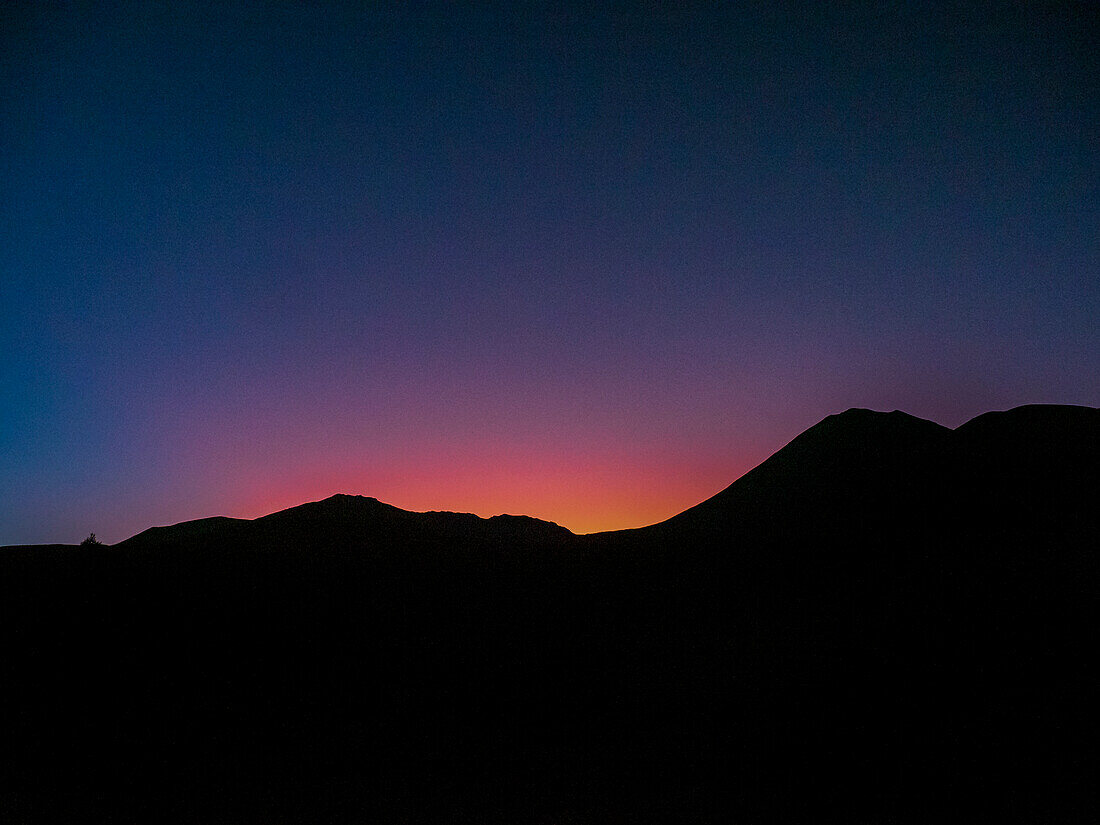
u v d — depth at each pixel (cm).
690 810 978
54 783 1031
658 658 1858
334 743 1272
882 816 929
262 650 1734
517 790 1074
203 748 1207
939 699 1340
